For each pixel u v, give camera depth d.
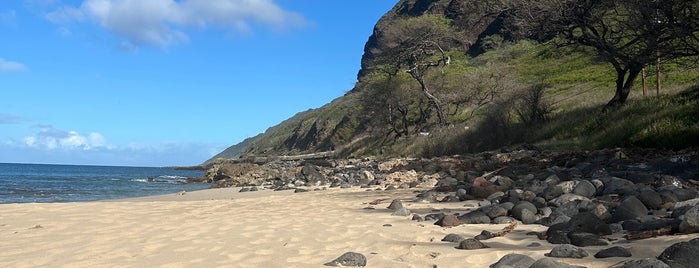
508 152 22.28
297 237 6.14
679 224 5.12
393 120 48.12
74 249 5.40
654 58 16.58
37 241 5.88
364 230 6.63
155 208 9.85
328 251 5.29
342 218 7.93
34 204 10.17
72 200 18.48
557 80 44.53
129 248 5.45
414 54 43.56
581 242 5.03
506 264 4.25
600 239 5.02
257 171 32.75
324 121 89.38
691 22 14.85
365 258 4.70
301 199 12.07
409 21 44.44
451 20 45.84
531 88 31.14
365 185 16.89
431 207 9.31
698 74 32.00
